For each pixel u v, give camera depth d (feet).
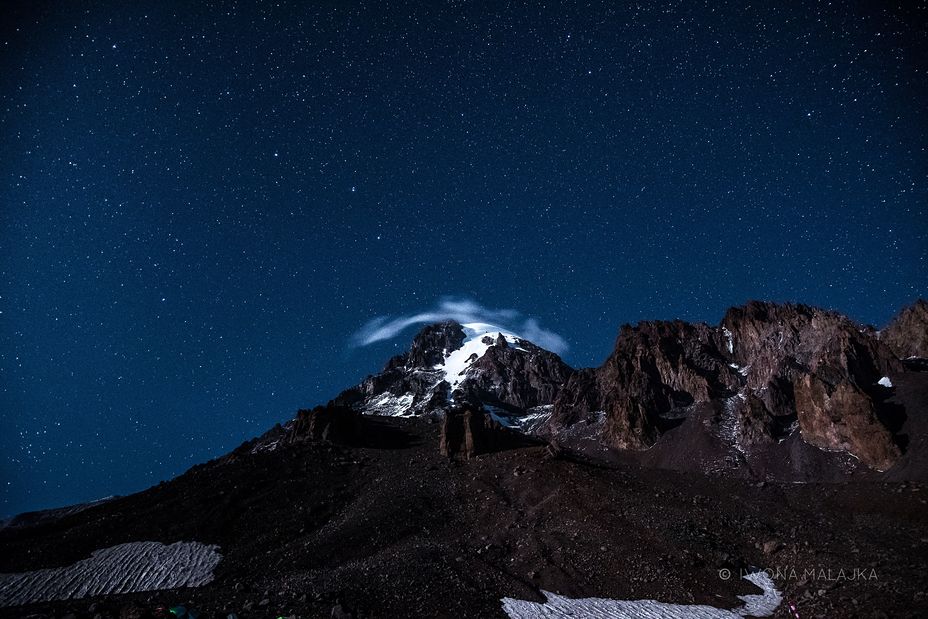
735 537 172.55
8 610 133.69
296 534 194.90
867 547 153.38
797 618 119.14
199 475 254.68
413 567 150.00
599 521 183.11
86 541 188.55
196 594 139.44
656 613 130.82
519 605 133.90
